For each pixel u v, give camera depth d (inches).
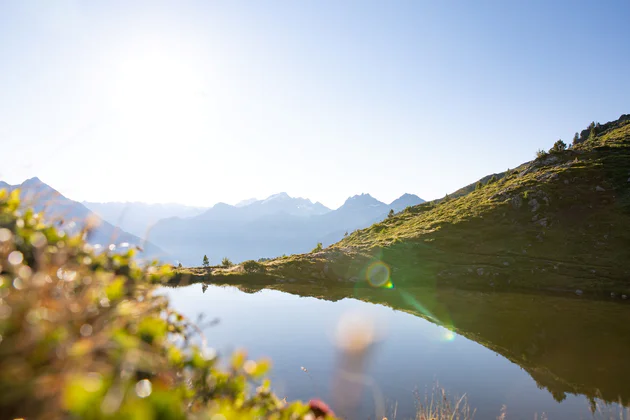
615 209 2536.9
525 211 2763.3
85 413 50.5
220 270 2358.5
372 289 2018.9
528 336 1087.6
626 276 1945.1
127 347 65.9
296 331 1068.5
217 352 102.2
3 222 91.7
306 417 123.6
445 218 3100.4
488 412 602.9
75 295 79.7
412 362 829.8
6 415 51.7
